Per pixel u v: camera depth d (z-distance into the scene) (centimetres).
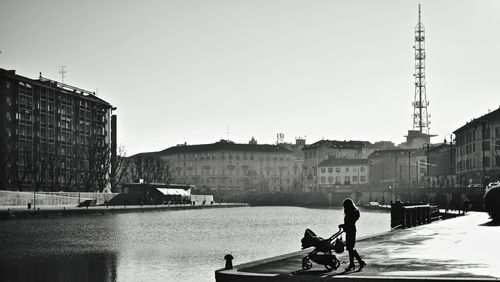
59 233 6975
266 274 2103
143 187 16875
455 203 10438
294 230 7712
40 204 12112
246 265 2391
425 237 3800
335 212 14700
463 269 2227
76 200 13512
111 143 19000
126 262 4238
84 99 16788
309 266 2281
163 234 6969
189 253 4838
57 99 15625
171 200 17575
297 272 2173
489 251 2902
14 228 7762
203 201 19312
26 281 3403
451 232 4238
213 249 5178
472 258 2597
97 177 15312
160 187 17612
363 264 2261
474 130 13688
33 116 14700
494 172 12000
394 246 3184
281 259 2589
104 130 17762
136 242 5866
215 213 13812
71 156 15200
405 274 2092
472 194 9738
